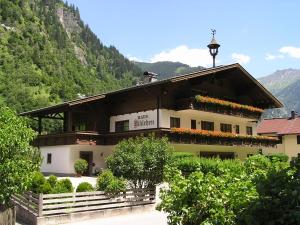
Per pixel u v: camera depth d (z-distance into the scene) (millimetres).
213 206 6820
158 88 29844
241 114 35906
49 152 33000
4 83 102812
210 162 21344
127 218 14703
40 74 124938
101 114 33688
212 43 35438
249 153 39625
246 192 6500
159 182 17188
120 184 15469
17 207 13961
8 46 136750
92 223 13609
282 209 4719
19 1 183625
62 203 13742
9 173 10469
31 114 36031
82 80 146625
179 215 7336
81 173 29625
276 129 51438
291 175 4965
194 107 30672
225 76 36000
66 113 36625
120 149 17406
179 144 30578
